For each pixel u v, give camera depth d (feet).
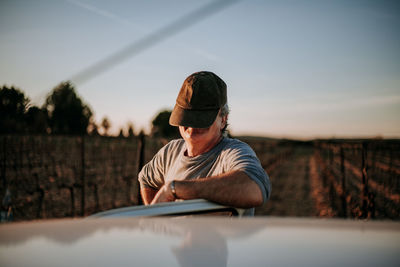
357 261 1.01
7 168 24.16
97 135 29.50
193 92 4.57
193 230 1.46
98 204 25.84
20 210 20.15
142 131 18.11
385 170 24.06
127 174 34.09
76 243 1.24
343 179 26.18
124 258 1.09
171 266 1.01
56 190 27.40
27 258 1.08
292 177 53.31
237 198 3.48
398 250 1.13
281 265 1.00
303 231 1.39
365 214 18.85
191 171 4.86
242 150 4.45
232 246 1.21
